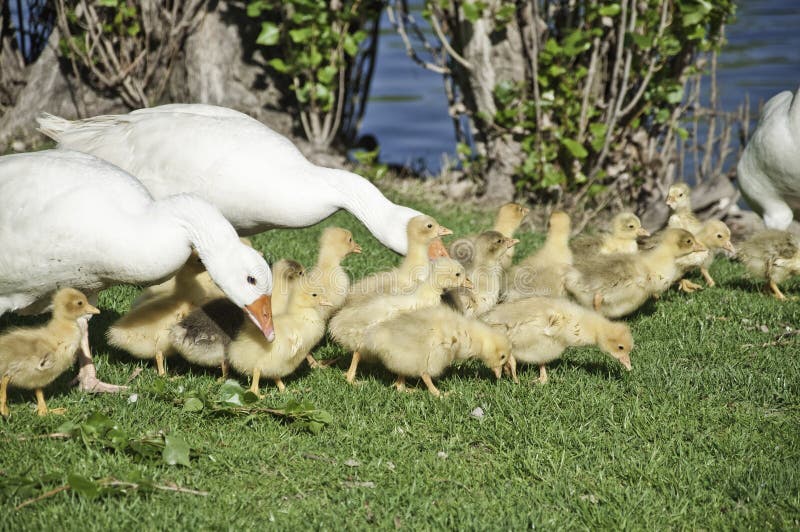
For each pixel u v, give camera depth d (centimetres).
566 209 1456
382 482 622
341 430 688
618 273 905
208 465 628
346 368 828
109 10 1505
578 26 1423
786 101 1116
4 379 662
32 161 709
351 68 1619
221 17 1530
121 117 894
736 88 2473
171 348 786
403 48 3192
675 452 672
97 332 865
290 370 753
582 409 725
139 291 962
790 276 1027
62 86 1548
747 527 582
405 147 2328
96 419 646
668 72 1451
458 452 670
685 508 600
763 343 877
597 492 622
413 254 873
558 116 1445
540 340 775
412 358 738
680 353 855
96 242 694
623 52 1416
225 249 714
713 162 1958
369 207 869
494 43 1423
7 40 1593
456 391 760
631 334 841
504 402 736
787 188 1114
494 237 902
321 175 852
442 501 605
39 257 696
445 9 1430
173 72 1556
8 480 575
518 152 1472
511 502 605
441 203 1474
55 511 562
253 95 1552
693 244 929
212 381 770
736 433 697
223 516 571
